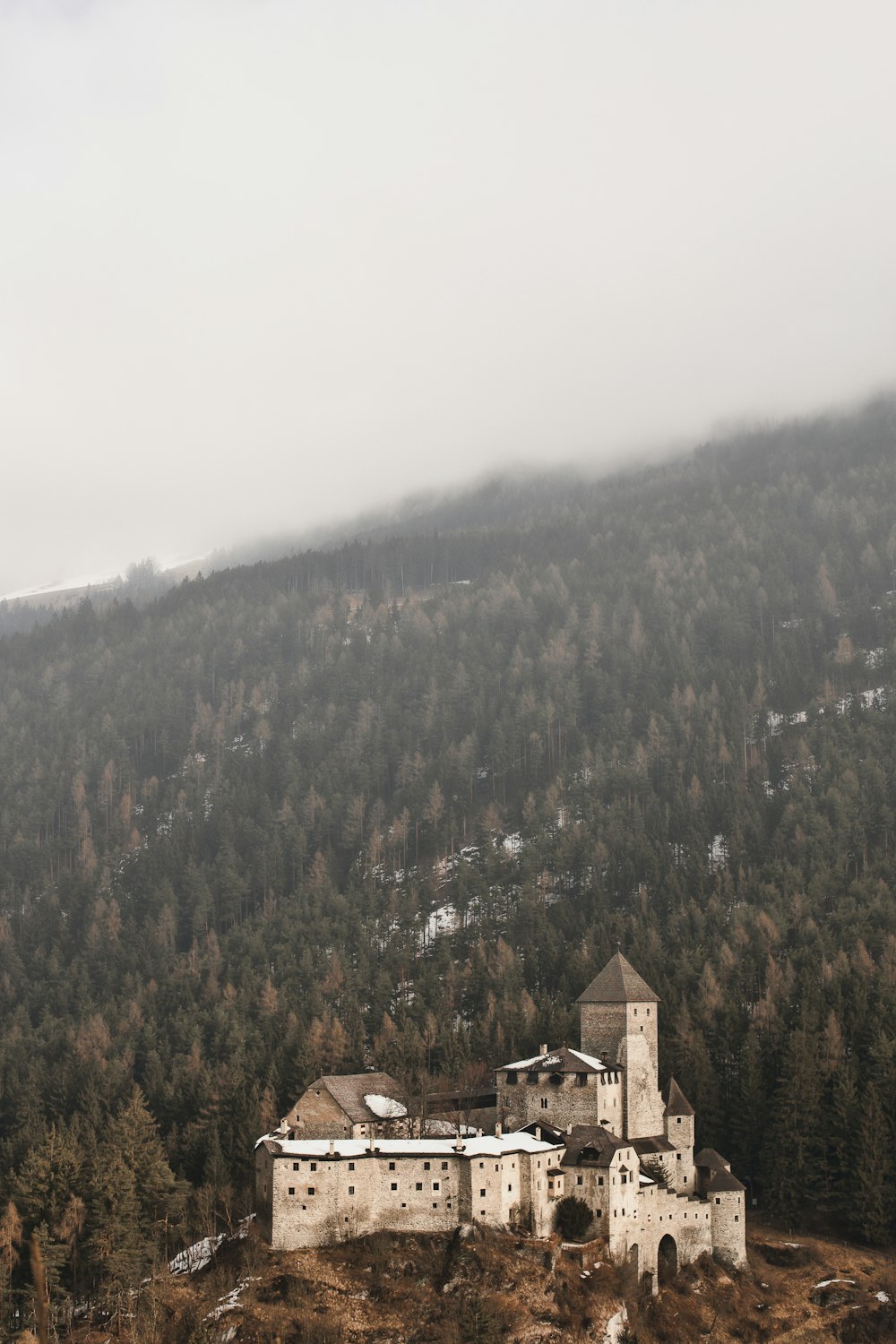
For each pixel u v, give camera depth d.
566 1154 145.50
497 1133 147.25
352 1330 127.81
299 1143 144.00
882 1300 146.25
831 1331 142.50
